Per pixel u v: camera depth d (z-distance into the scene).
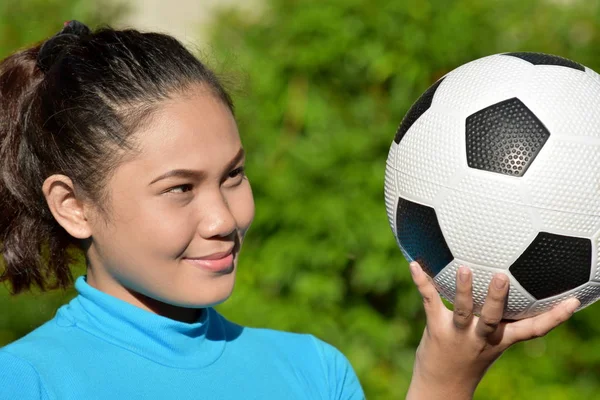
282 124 5.12
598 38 5.27
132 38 2.46
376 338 4.98
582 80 2.42
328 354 2.81
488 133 2.34
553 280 2.35
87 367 2.31
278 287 5.05
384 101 5.11
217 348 2.54
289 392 2.57
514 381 5.08
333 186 4.98
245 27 5.36
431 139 2.43
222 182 2.36
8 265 2.66
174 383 2.38
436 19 5.04
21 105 2.54
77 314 2.46
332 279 5.00
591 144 2.31
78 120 2.33
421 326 5.22
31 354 2.28
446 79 2.54
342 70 5.14
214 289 2.34
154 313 2.43
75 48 2.48
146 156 2.25
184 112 2.30
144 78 2.33
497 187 2.30
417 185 2.45
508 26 5.17
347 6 5.05
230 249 2.35
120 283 2.45
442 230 2.39
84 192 2.35
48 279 2.77
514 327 2.46
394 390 4.93
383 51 5.00
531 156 2.29
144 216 2.26
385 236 4.85
